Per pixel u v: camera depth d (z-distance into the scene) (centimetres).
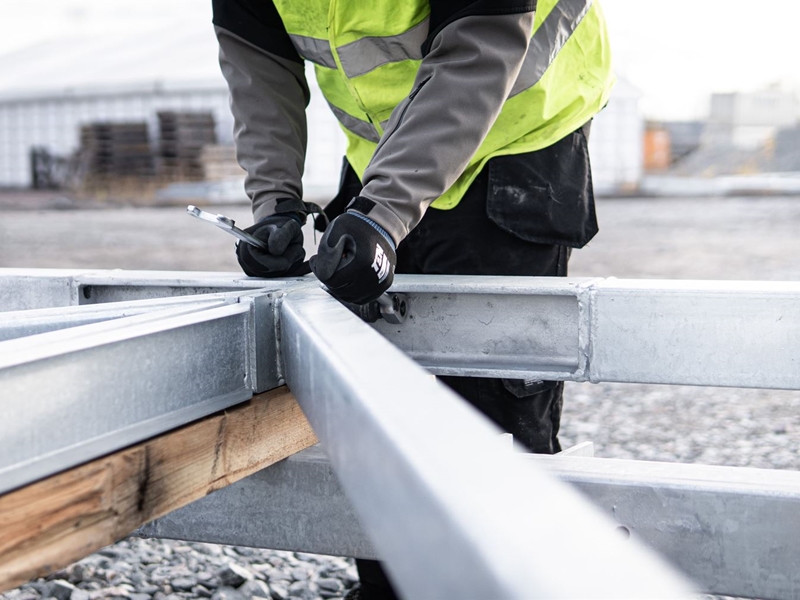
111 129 1783
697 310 115
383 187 126
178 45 2100
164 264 819
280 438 118
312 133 1530
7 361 71
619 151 1759
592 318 121
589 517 34
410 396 53
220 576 193
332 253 119
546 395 182
